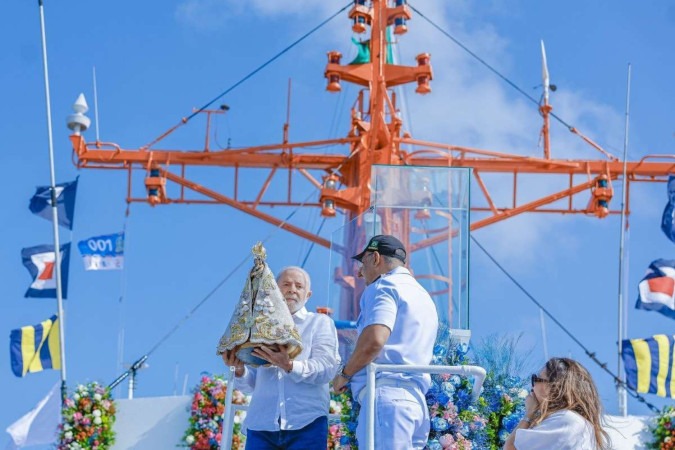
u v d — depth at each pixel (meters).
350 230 10.26
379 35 21.84
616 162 23.27
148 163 22.80
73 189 18.97
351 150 22.70
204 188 22.86
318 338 7.57
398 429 6.68
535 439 6.47
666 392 15.88
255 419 7.49
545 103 23.39
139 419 14.17
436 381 8.02
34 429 14.33
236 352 7.07
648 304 19.08
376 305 6.80
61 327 15.83
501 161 23.27
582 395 6.61
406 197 10.41
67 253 18.62
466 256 10.21
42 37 17.95
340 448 8.19
